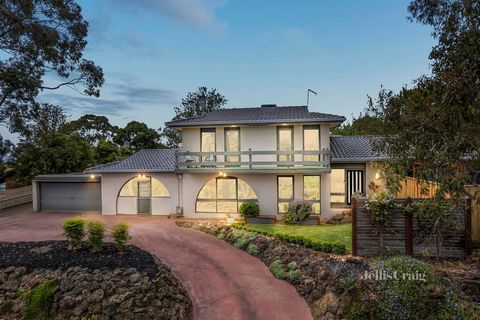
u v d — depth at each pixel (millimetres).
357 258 9445
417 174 5984
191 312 8578
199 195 18094
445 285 7223
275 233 12797
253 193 17578
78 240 10625
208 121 17250
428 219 9219
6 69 19609
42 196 20953
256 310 8531
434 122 5684
